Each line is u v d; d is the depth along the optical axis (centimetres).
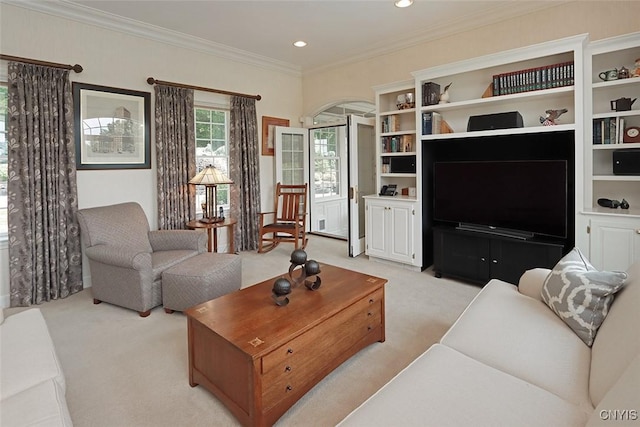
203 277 282
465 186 375
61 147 337
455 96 403
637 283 150
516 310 189
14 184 311
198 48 450
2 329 170
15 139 311
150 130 411
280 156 550
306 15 373
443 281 371
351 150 459
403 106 423
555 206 315
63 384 142
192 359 196
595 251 292
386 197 430
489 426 108
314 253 493
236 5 349
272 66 538
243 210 511
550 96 334
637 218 271
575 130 299
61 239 337
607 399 101
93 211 326
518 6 353
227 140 509
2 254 320
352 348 215
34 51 327
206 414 177
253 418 159
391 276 388
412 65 452
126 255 288
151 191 416
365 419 112
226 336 168
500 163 348
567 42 294
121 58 386
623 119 296
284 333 170
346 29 411
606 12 315
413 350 233
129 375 209
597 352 143
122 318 289
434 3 349
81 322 281
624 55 306
